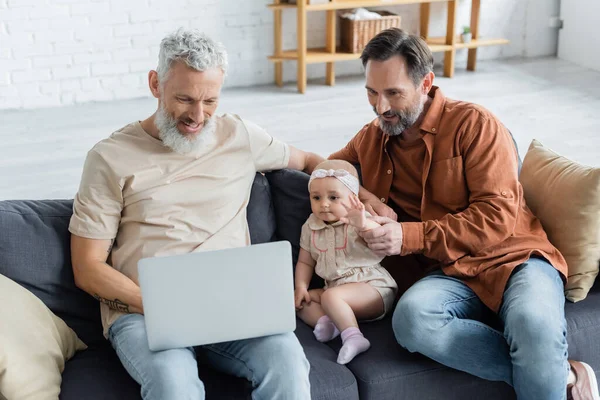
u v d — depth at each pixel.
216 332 1.94
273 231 2.46
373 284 2.30
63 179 4.41
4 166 4.61
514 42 6.74
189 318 1.92
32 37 5.59
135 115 5.52
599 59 6.25
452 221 2.28
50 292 2.21
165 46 2.13
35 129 5.26
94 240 2.16
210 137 2.26
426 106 2.40
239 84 6.20
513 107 5.47
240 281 1.92
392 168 2.46
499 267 2.21
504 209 2.26
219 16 5.95
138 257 2.19
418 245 2.27
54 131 5.20
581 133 4.94
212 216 2.25
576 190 2.33
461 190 2.35
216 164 2.29
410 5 6.42
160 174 2.22
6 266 2.17
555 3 6.67
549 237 2.39
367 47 2.33
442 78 6.26
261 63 6.20
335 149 4.75
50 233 2.22
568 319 2.24
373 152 2.48
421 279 2.30
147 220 2.19
